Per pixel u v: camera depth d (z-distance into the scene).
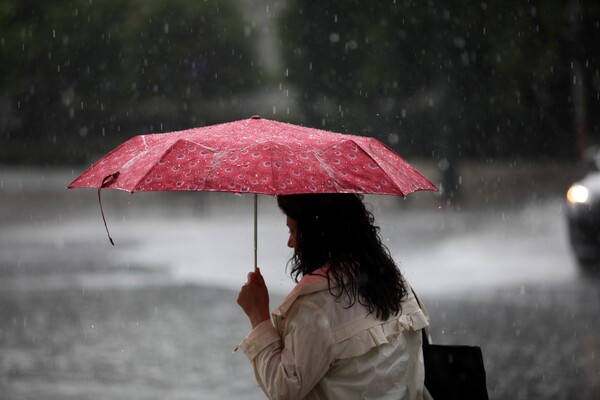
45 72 137.25
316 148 9.79
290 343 9.50
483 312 31.41
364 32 93.81
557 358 25.03
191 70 137.12
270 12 108.56
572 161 108.06
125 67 136.75
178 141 9.73
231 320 31.75
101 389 23.16
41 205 86.62
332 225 9.76
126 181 9.53
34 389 23.17
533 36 90.88
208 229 62.78
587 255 39.88
